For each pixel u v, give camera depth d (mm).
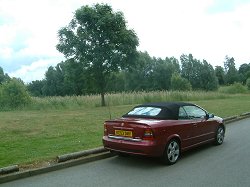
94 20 24766
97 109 23281
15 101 25141
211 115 10422
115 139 8570
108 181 7098
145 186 6730
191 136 9320
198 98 35969
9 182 7094
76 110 22719
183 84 66312
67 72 26172
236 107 24188
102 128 13680
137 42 25625
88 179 7250
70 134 12180
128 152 8297
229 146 10680
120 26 25422
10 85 25750
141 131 8117
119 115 18828
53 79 83312
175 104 9273
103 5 25500
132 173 7695
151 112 9000
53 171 7891
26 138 11391
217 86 87812
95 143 10484
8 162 8164
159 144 8125
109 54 24969
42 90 86188
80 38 24719
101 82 26062
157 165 8414
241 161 8672
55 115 18969
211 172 7680
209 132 10297
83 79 26344
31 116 18438
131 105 27438
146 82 85062
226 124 16188
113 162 8742
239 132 13531
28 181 7145
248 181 6973
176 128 8703
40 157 8648
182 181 7027
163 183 6914
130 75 84125
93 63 25000
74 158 8633
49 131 12898
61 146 10031
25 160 8344
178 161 8805
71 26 25328
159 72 85188
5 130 13125
